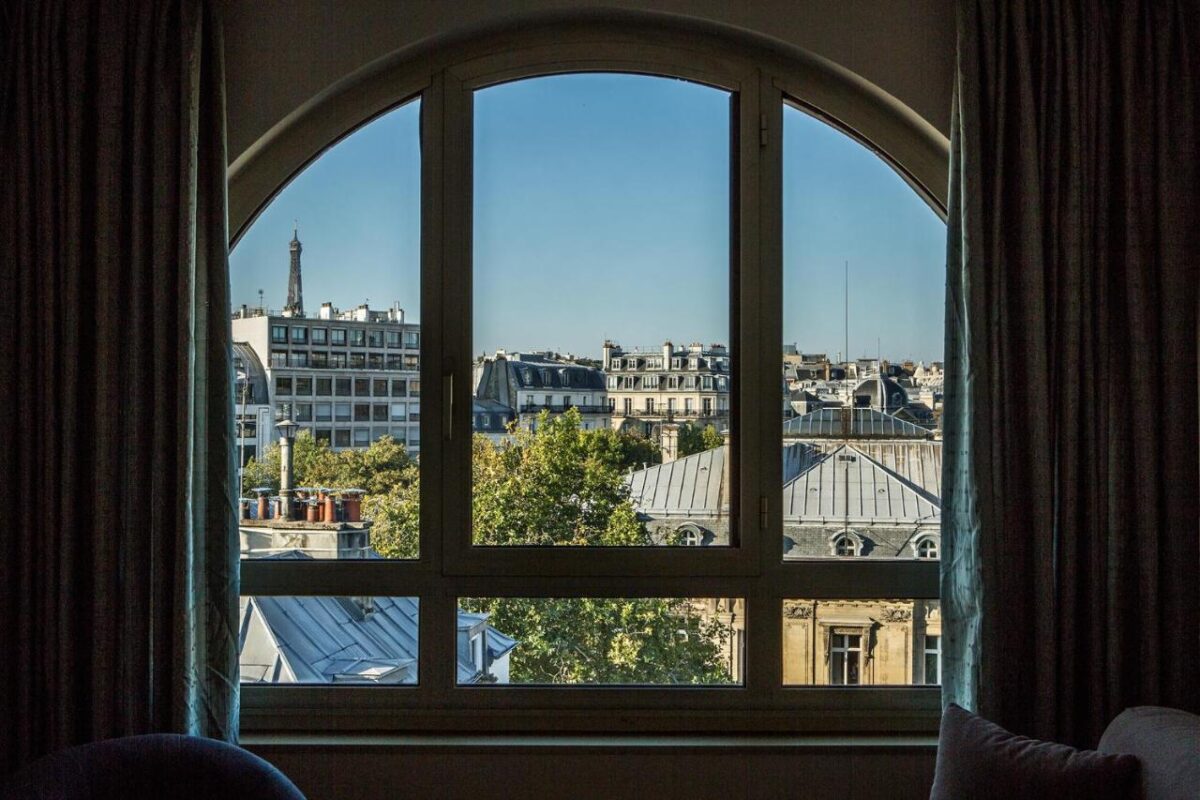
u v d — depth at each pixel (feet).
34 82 6.19
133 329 6.10
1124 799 4.79
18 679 6.12
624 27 6.97
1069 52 6.25
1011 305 6.30
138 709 6.03
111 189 6.14
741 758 6.62
